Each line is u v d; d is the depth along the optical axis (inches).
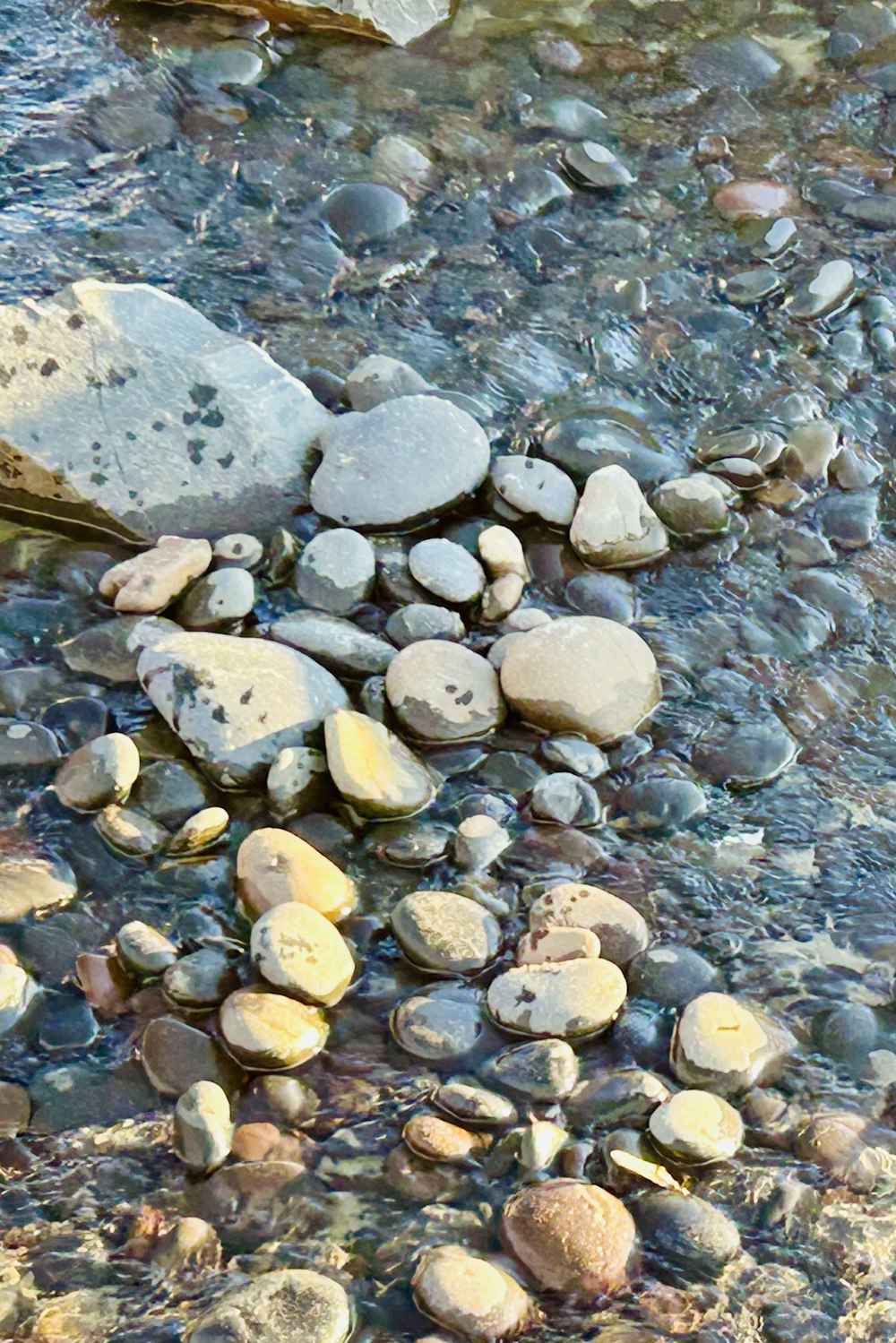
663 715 97.3
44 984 79.0
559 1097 75.0
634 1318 66.9
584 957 80.1
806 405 120.3
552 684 93.1
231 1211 70.1
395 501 104.3
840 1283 68.7
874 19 163.6
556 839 88.7
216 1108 72.5
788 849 90.4
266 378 108.0
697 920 85.4
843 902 87.4
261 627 98.6
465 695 93.3
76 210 130.9
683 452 116.0
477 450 107.7
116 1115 73.5
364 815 88.4
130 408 104.2
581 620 96.7
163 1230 69.1
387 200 134.0
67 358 104.0
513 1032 77.7
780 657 102.4
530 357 122.9
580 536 105.4
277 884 81.7
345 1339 65.2
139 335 106.0
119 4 152.1
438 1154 71.9
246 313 123.2
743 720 97.4
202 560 99.5
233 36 150.6
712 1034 76.5
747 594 106.3
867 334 128.8
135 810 87.5
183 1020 77.1
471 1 161.6
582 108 148.5
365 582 100.3
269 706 90.1
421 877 86.2
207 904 83.4
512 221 136.2
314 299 125.7
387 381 114.2
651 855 89.0
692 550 108.7
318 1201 70.7
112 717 92.8
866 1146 73.9
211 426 105.0
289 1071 76.0
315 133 142.3
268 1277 66.2
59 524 104.6
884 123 152.4
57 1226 69.0
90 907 83.0
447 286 129.2
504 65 153.7
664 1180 71.3
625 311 128.4
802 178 144.5
